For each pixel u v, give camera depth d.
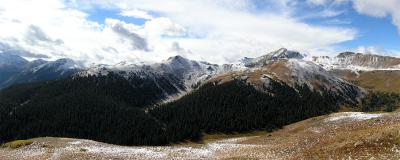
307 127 97.62
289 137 82.81
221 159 54.06
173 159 57.25
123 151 64.69
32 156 65.12
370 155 40.62
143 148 72.44
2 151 75.88
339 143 46.75
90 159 57.16
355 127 60.88
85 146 74.25
